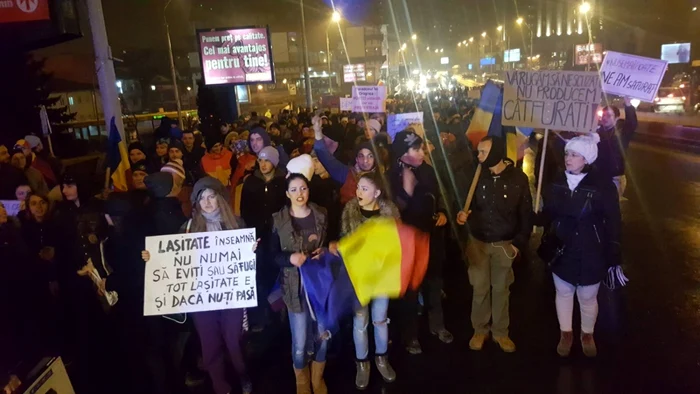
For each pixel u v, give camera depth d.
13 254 3.88
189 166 8.09
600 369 4.20
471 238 4.46
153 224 4.16
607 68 7.18
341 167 5.11
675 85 32.16
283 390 4.21
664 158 14.58
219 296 3.87
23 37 7.43
